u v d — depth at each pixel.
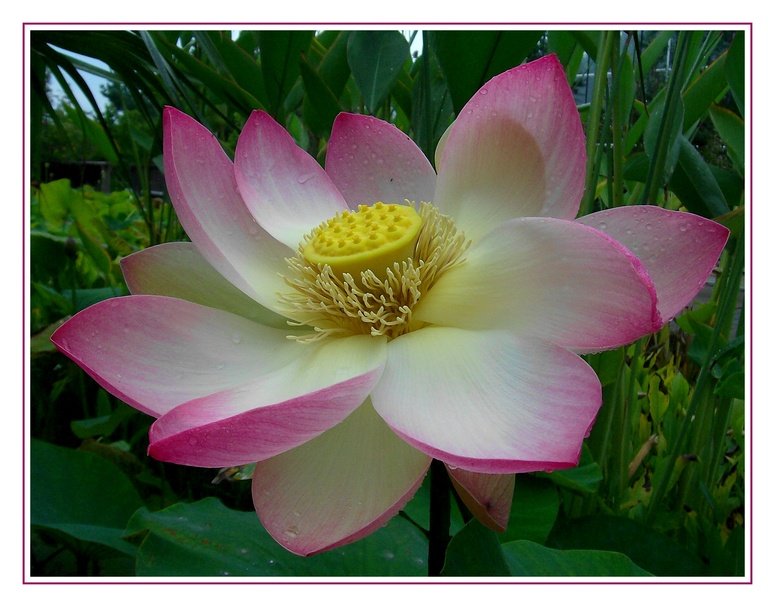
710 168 0.46
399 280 0.28
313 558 0.29
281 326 0.30
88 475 0.39
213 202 0.30
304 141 0.58
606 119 0.37
